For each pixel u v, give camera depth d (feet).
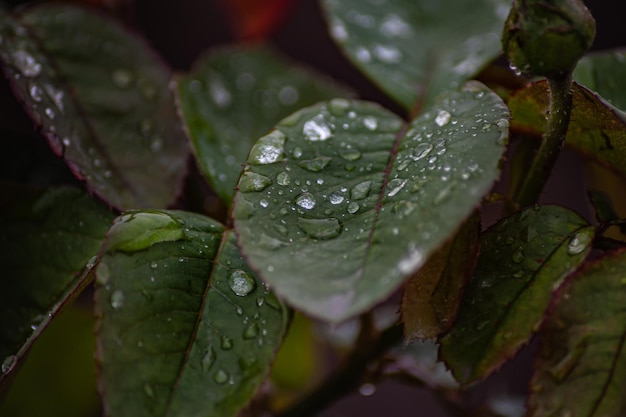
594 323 0.65
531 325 0.66
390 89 0.85
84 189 0.78
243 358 0.65
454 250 0.66
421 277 0.67
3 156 0.86
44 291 0.75
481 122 0.66
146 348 0.65
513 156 0.75
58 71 0.82
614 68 0.79
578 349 0.65
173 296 0.67
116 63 0.85
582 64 0.79
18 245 0.77
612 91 0.78
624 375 0.65
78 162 0.77
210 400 0.64
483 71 0.84
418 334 0.67
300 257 0.62
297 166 0.68
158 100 0.84
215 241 0.69
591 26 0.66
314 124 0.71
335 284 0.61
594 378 0.65
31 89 0.79
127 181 0.78
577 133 0.73
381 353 0.85
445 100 0.71
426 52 0.87
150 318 0.66
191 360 0.65
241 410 0.64
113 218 0.77
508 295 0.67
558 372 0.65
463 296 0.67
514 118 0.74
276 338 0.66
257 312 0.67
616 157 0.73
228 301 0.67
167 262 0.67
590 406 0.65
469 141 0.65
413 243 0.61
